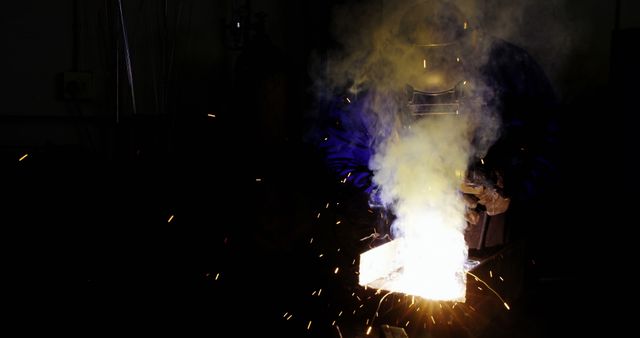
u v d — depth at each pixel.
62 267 1.88
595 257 2.15
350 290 1.46
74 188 2.01
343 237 2.05
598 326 1.57
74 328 1.57
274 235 2.16
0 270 1.82
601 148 2.25
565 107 2.32
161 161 2.29
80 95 2.34
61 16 2.31
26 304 1.70
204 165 2.37
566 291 1.85
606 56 2.29
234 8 2.59
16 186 1.94
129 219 2.09
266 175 2.33
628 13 2.25
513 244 1.68
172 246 2.07
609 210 1.99
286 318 1.48
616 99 1.96
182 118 2.50
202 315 1.60
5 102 2.26
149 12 2.45
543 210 2.23
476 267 1.40
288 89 2.35
